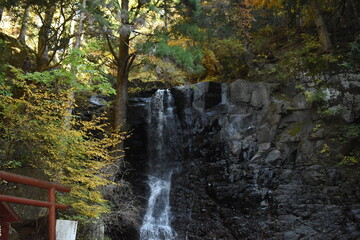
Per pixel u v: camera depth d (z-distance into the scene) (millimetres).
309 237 12703
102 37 15258
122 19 14109
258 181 15062
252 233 13680
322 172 14188
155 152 17844
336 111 15219
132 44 18156
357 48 14555
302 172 14836
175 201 16047
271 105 17000
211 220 14797
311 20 20875
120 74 15703
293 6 20859
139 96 19438
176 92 18312
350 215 12695
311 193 13938
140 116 18344
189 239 14641
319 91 15680
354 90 15305
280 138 16156
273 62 19203
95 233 9062
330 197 13508
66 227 4723
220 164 15859
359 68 15398
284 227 13391
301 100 16328
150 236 15195
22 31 16250
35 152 7484
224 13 20500
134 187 16625
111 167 10969
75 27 15633
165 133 17906
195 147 17031
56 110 8656
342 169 14008
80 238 8594
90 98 16922
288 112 16453
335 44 17828
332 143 14711
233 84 17766
